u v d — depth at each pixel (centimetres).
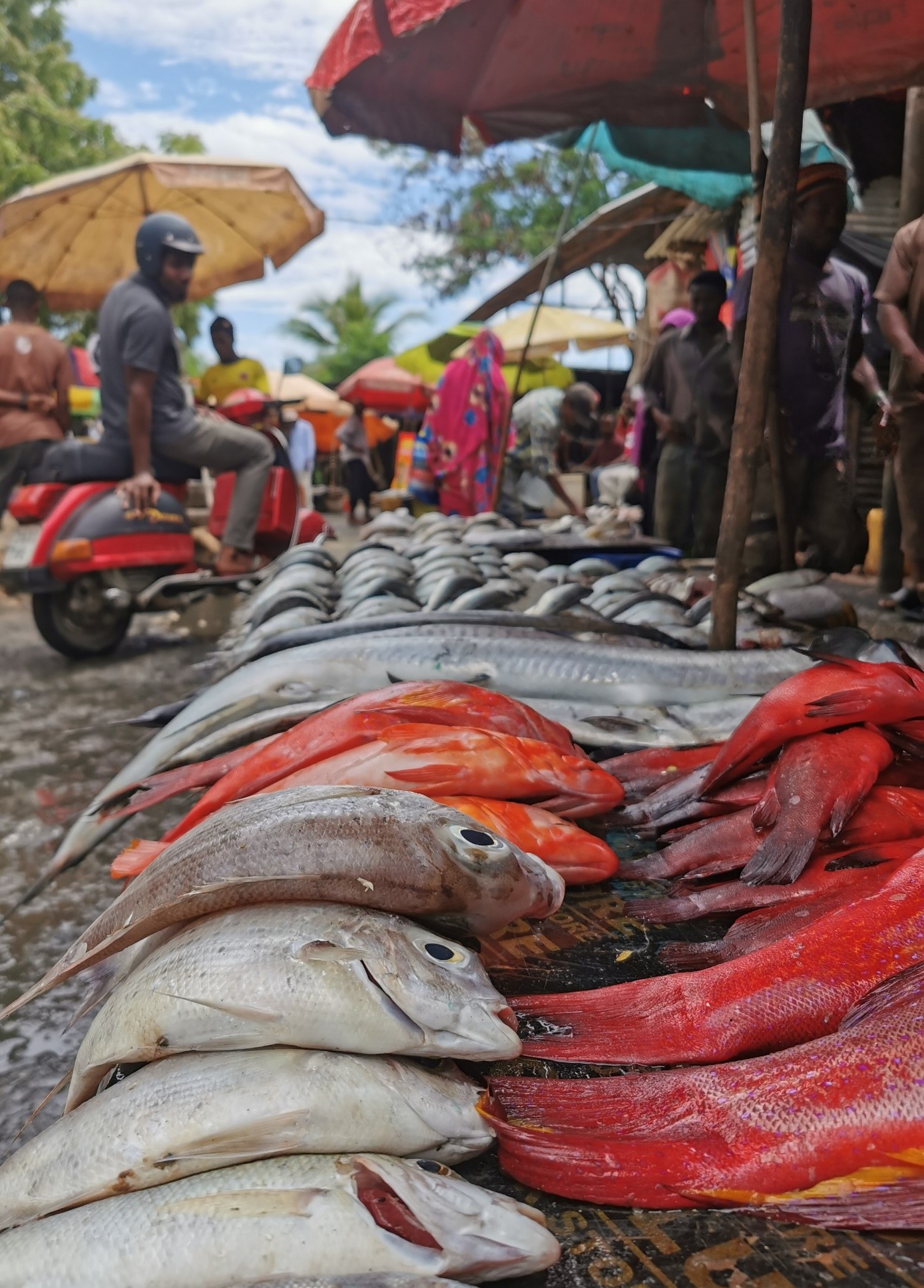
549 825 241
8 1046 231
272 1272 127
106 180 1057
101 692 592
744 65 600
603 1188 146
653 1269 136
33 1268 132
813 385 557
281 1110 143
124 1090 153
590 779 259
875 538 868
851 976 173
